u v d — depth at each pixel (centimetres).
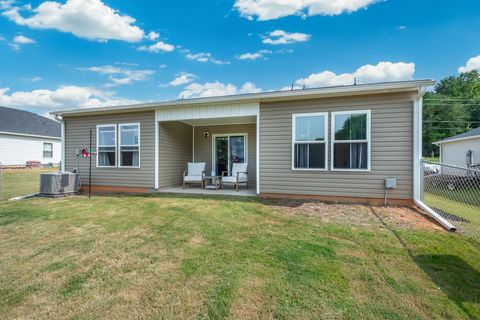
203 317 194
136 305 208
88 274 260
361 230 391
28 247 333
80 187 826
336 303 209
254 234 377
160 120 774
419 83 513
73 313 199
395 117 560
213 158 995
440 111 3591
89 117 849
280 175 651
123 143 815
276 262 282
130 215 493
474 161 1275
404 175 556
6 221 455
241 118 823
